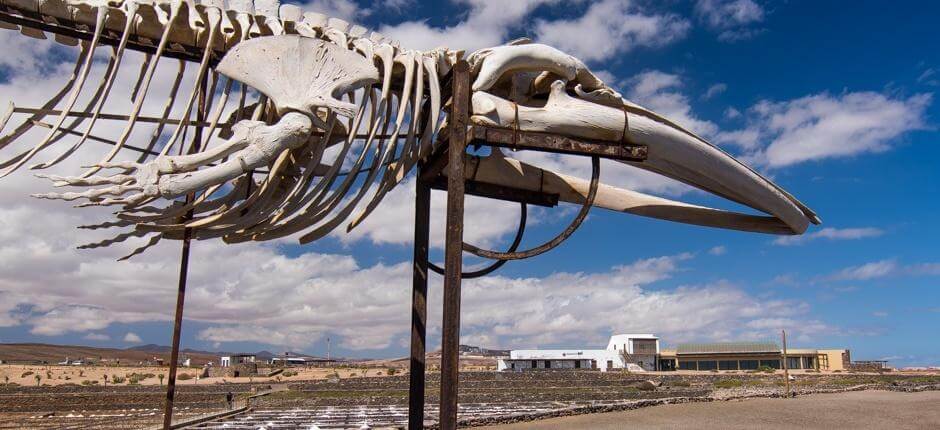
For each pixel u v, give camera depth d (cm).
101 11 635
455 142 729
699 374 5700
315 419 2119
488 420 1975
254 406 2786
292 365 7844
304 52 698
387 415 2300
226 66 676
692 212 1031
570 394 3259
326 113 747
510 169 928
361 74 718
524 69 845
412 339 848
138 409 2812
